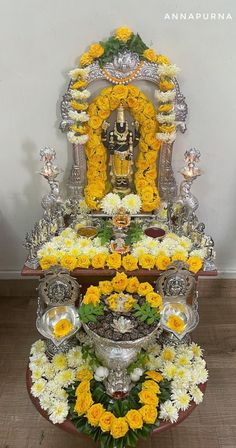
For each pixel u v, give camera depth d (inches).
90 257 86.7
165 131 88.3
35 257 88.0
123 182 96.7
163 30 85.4
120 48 83.6
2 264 118.8
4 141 98.8
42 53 87.8
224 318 115.0
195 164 91.9
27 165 102.3
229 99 93.3
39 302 87.6
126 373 76.4
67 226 96.5
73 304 86.7
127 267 84.5
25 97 92.8
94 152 92.2
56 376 79.2
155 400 71.7
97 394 75.0
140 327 73.0
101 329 72.2
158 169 98.0
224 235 115.0
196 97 93.1
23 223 112.2
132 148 93.6
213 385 96.0
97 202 96.0
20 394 93.6
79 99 86.6
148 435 69.5
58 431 86.4
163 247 88.4
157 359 83.7
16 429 86.7
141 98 87.7
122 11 83.4
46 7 82.8
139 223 96.2
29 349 104.7
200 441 85.0
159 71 84.4
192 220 92.7
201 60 88.6
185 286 85.4
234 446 84.2
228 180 105.0
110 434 68.8
